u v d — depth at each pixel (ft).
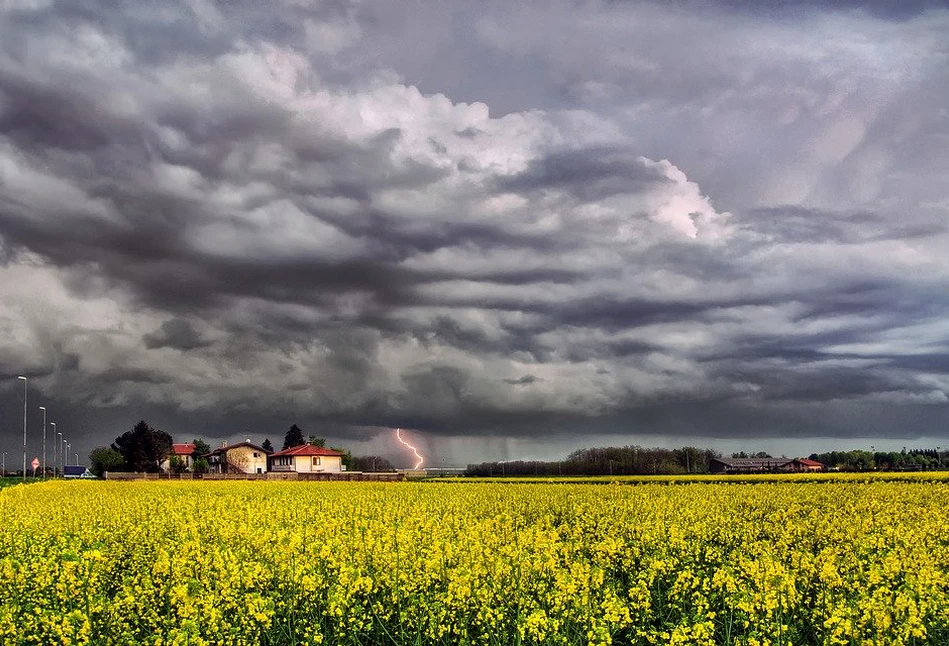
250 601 44.86
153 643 42.60
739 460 450.30
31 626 43.24
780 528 88.43
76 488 196.95
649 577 54.08
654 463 354.54
